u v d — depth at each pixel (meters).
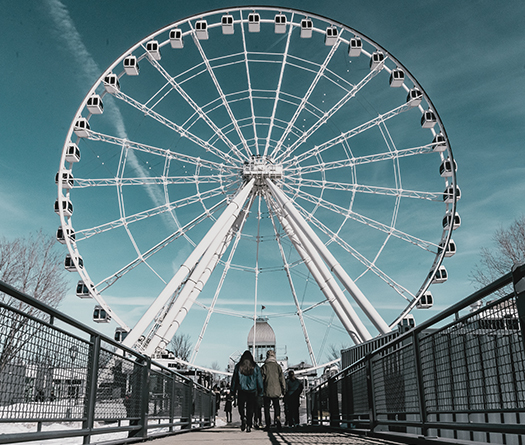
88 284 27.78
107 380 6.63
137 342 27.91
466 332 4.53
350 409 10.23
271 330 56.56
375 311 25.45
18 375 4.12
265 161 30.98
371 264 28.89
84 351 5.73
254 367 11.90
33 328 4.39
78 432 5.46
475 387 4.39
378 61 29.45
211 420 20.50
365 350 13.56
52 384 4.81
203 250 27.33
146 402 8.45
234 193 31.53
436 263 28.73
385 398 7.66
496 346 3.97
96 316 28.08
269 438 8.55
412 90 28.95
